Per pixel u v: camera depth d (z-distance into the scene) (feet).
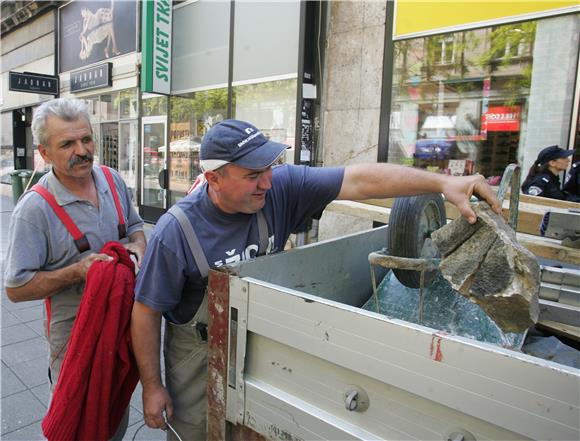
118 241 6.32
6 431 8.20
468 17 14.60
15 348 11.46
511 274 3.42
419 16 15.69
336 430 3.35
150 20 25.08
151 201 29.78
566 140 13.26
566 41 12.93
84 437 4.89
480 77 14.82
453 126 15.62
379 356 3.07
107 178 6.48
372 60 17.11
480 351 2.64
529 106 13.87
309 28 17.74
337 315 3.26
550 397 2.43
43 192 5.69
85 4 33.83
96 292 4.90
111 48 31.50
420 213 5.60
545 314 5.31
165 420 5.08
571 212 5.30
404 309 6.14
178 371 5.12
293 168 5.56
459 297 5.78
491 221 3.68
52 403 4.94
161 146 28.37
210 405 4.38
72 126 5.50
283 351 3.74
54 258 5.76
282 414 3.73
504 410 2.59
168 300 4.72
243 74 21.88
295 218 5.61
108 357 4.92
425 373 2.87
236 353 4.06
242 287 3.93
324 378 3.48
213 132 4.46
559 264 6.65
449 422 2.86
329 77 18.35
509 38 14.02
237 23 21.84
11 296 5.53
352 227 17.56
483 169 15.12
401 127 16.88
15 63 44.73
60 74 38.01
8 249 5.54
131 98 30.55
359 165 5.26
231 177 4.43
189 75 25.45
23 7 40.01
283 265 4.95
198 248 4.68
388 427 3.14
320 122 18.61
